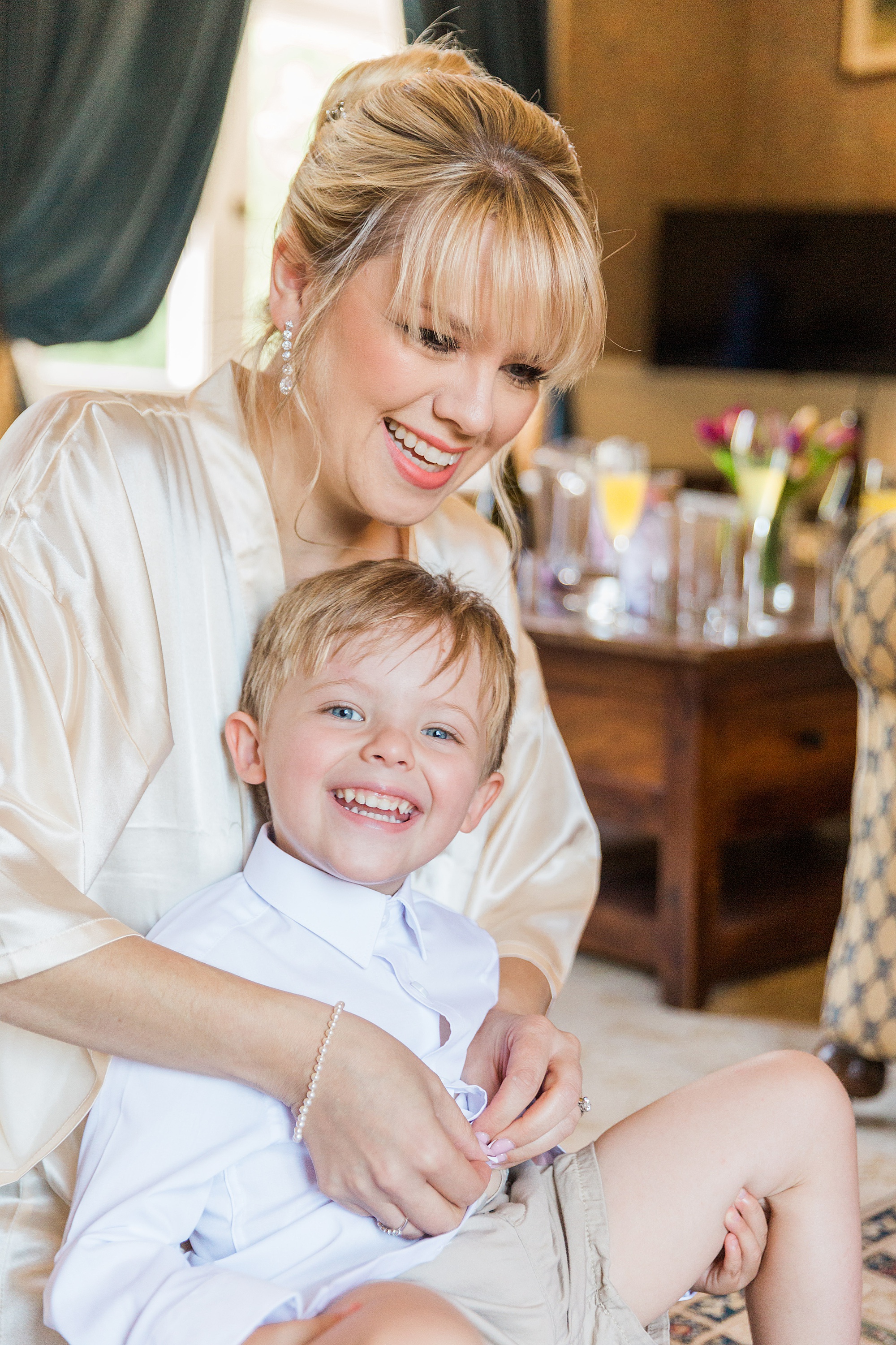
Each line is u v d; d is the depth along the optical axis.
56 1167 0.91
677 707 2.54
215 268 3.86
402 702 0.95
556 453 3.17
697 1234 0.97
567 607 2.92
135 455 0.97
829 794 2.80
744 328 4.84
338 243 0.93
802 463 2.99
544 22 4.32
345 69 1.07
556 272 0.91
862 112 4.82
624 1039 2.39
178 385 3.89
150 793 0.97
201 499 1.00
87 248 3.19
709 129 5.09
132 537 0.94
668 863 2.57
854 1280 1.00
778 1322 1.01
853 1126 1.02
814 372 4.82
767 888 2.90
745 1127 0.99
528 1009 1.08
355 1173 0.81
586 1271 0.93
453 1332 0.76
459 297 0.89
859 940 2.09
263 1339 0.77
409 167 0.90
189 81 3.27
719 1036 2.42
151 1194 0.83
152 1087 0.85
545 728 1.28
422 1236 0.88
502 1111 0.92
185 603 0.98
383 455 0.96
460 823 0.99
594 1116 2.03
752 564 3.03
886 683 2.02
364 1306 0.78
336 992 0.94
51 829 0.84
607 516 3.05
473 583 1.23
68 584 0.90
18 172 3.07
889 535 2.03
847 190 4.89
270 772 0.96
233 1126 0.86
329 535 1.07
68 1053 0.86
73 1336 0.79
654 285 4.92
